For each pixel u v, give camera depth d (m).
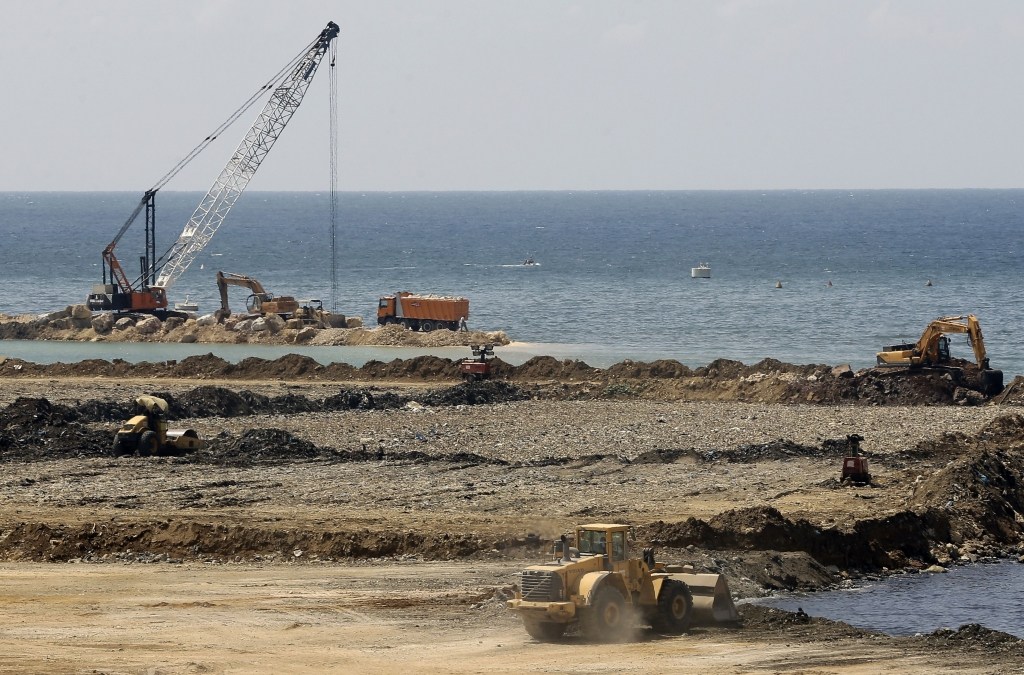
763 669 118.12
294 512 191.38
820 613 149.38
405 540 172.38
